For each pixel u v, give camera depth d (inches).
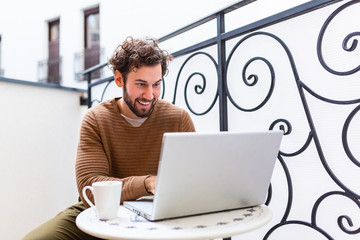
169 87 66.5
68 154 91.8
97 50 167.6
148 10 134.2
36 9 188.4
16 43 193.5
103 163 41.5
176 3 121.6
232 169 29.9
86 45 174.1
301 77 42.7
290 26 43.4
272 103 46.0
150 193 34.7
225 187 30.4
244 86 50.0
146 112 43.7
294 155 43.0
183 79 62.6
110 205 29.8
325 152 40.6
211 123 56.2
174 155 26.3
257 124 48.1
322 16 40.0
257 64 48.0
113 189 29.9
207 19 54.3
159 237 24.5
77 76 170.6
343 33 38.7
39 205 83.4
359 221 37.3
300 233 43.4
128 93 42.4
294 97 43.4
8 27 196.7
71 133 93.0
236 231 26.4
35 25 188.2
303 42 42.1
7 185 76.4
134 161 46.3
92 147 42.5
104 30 154.8
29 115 81.9
